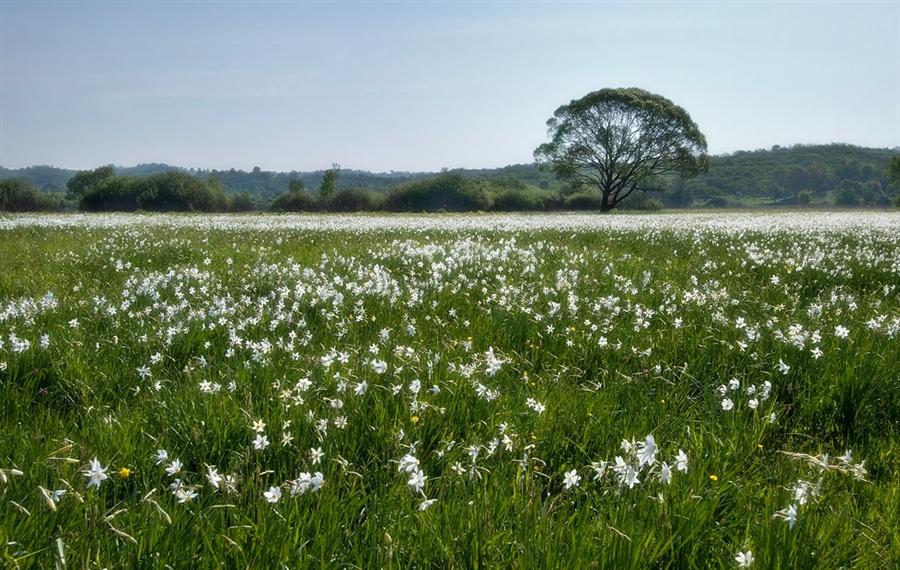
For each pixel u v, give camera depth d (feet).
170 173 216.95
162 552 8.77
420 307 23.97
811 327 20.92
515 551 9.04
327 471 11.24
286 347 18.02
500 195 235.81
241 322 20.79
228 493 10.21
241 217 124.77
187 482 11.24
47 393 15.23
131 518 9.43
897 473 12.14
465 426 13.32
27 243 49.60
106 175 297.74
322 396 14.20
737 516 10.44
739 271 35.40
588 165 239.91
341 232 64.49
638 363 17.84
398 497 10.46
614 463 11.78
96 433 12.25
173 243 48.62
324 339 19.44
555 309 21.85
